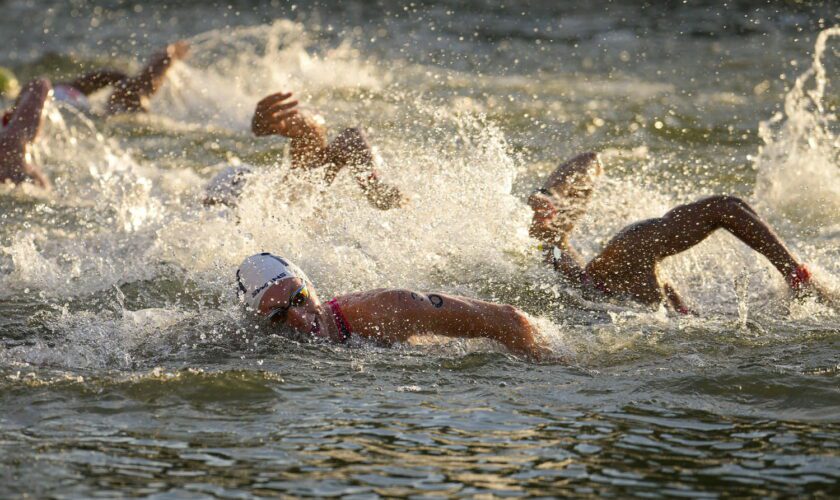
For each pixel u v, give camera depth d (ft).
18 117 110.42
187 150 125.08
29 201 103.14
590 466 48.62
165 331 67.56
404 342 65.16
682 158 116.57
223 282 79.15
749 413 54.85
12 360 63.05
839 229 89.92
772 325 68.59
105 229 94.27
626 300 73.97
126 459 49.60
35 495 45.75
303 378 60.34
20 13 248.32
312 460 49.44
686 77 167.63
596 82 166.40
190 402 56.85
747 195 100.58
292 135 87.20
